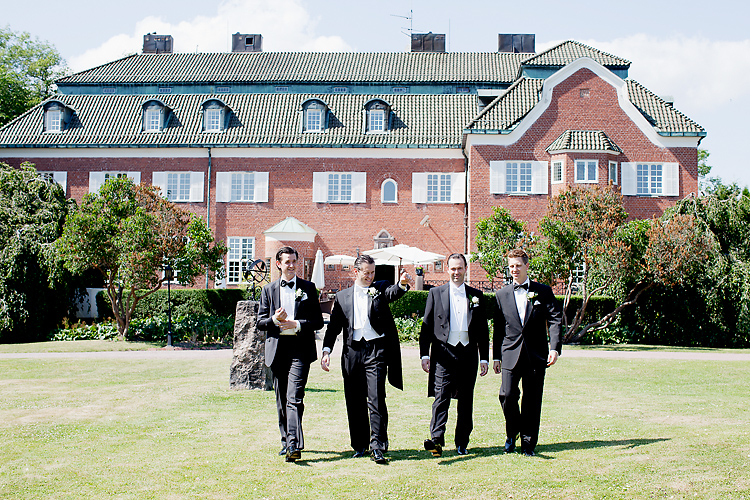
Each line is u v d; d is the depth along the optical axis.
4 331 21.61
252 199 32.84
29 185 24.02
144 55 43.16
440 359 6.67
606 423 8.09
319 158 32.78
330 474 5.72
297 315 6.82
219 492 5.20
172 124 33.69
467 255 29.64
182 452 6.55
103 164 32.97
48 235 22.84
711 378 13.02
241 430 7.66
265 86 39.88
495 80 38.94
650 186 29.55
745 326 21.52
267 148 32.72
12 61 45.41
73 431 7.59
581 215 20.86
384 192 32.75
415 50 44.50
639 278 21.08
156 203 21.36
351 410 6.52
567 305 22.03
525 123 29.61
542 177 29.47
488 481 5.45
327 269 32.38
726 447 6.56
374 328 6.57
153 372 13.74
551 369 14.53
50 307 22.94
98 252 20.08
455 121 33.44
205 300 24.56
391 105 34.28
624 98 29.55
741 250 22.42
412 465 6.04
